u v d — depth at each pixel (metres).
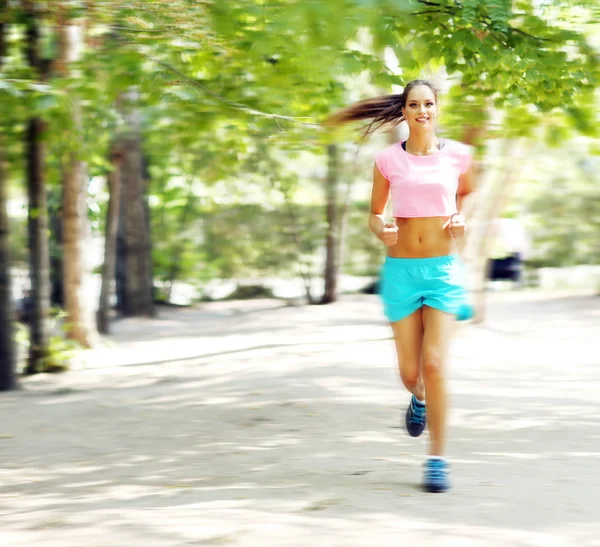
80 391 9.50
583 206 22.25
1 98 8.48
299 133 7.83
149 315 18.64
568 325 15.30
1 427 7.48
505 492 4.87
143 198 18.75
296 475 5.36
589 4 7.81
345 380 9.54
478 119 8.06
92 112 11.41
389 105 5.39
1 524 4.46
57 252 17.69
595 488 4.99
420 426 5.63
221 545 3.91
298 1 5.57
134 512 4.54
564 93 7.73
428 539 3.97
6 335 9.62
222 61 8.11
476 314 15.00
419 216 4.95
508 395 8.66
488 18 7.38
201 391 9.15
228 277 22.92
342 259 21.92
